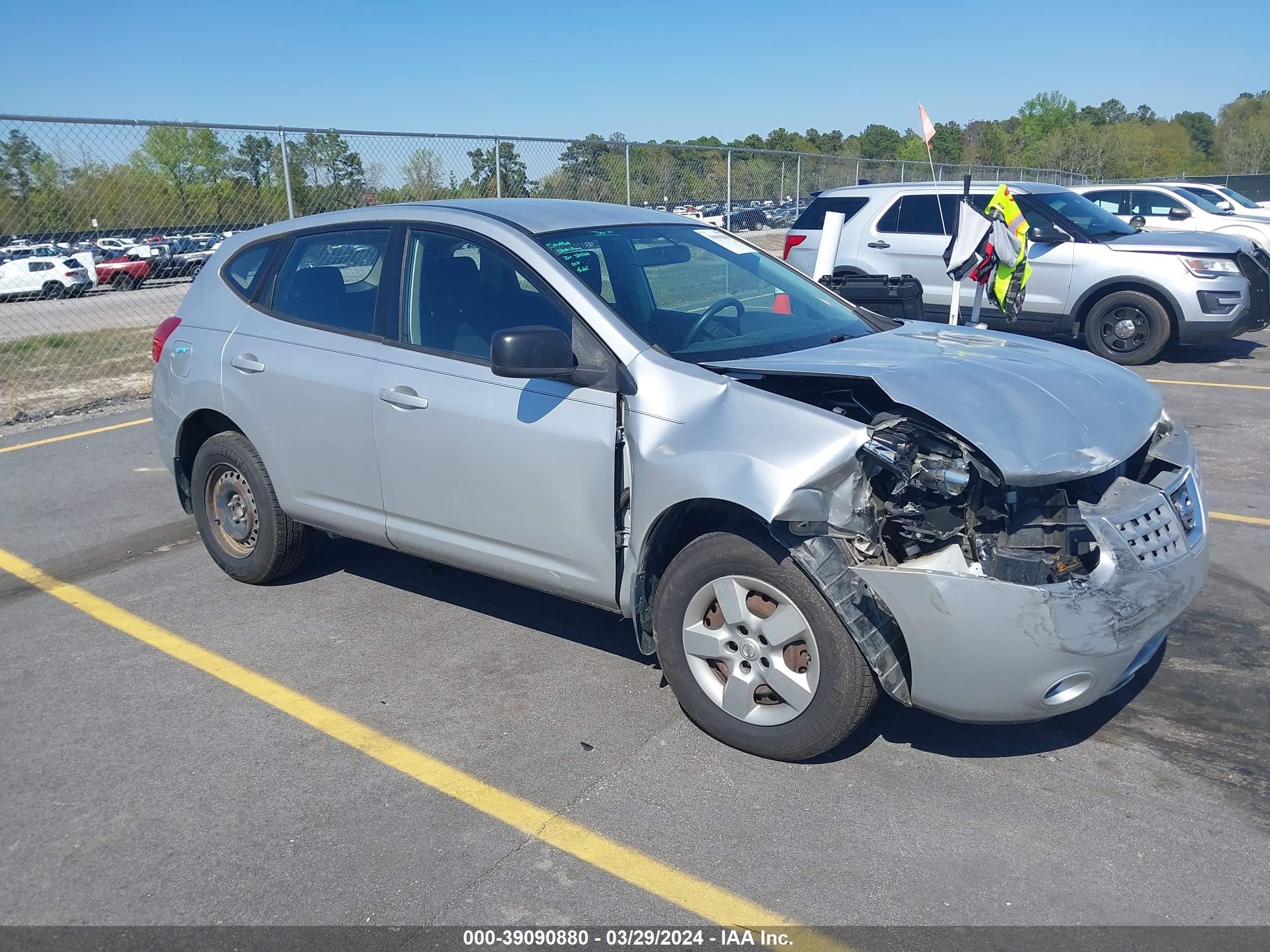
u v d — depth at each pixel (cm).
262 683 416
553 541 380
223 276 505
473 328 402
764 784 337
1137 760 348
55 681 421
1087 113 11719
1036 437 320
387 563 545
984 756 353
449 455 401
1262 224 1605
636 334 368
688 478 331
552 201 463
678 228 469
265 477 486
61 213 960
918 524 323
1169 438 385
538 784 341
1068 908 277
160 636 462
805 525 318
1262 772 339
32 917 283
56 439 850
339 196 1112
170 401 511
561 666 425
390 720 384
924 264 1121
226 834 317
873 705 330
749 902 283
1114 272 1035
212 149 1027
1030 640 302
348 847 310
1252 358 1095
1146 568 316
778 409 330
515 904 284
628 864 300
